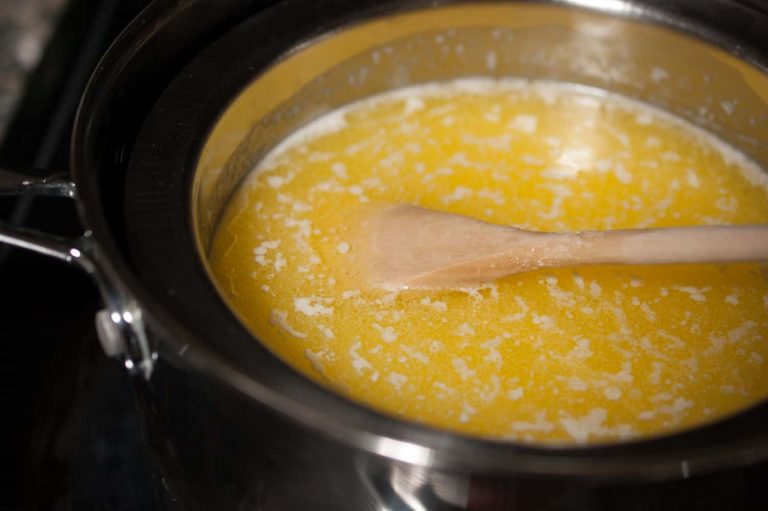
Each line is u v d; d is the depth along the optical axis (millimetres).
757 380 502
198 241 469
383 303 521
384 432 401
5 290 611
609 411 491
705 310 525
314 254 539
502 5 573
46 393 581
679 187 578
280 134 577
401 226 534
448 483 404
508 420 487
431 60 598
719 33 555
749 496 421
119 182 492
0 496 542
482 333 514
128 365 453
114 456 560
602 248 501
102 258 420
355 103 599
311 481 428
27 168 465
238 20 551
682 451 397
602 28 579
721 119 584
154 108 512
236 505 461
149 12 507
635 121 606
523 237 511
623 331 517
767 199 573
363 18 559
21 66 706
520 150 594
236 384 400
